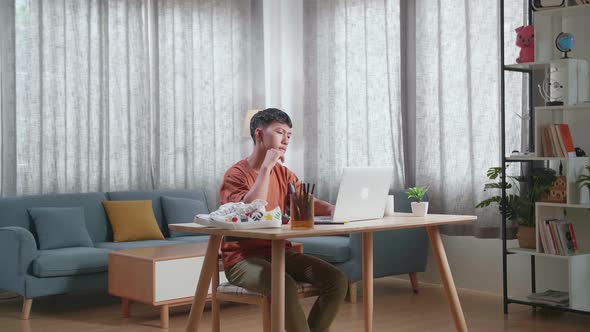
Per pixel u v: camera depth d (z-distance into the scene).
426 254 5.68
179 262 4.56
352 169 3.06
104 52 6.13
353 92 6.39
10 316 4.88
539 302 4.71
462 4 5.59
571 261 4.52
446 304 5.14
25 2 5.76
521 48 4.87
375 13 6.21
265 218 2.85
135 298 4.60
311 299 5.53
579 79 4.63
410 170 6.00
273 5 7.16
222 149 6.82
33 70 5.79
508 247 5.36
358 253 5.19
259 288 2.94
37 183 5.81
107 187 6.14
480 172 5.46
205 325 4.53
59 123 5.92
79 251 5.05
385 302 5.23
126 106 6.27
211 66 6.75
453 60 5.64
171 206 6.09
